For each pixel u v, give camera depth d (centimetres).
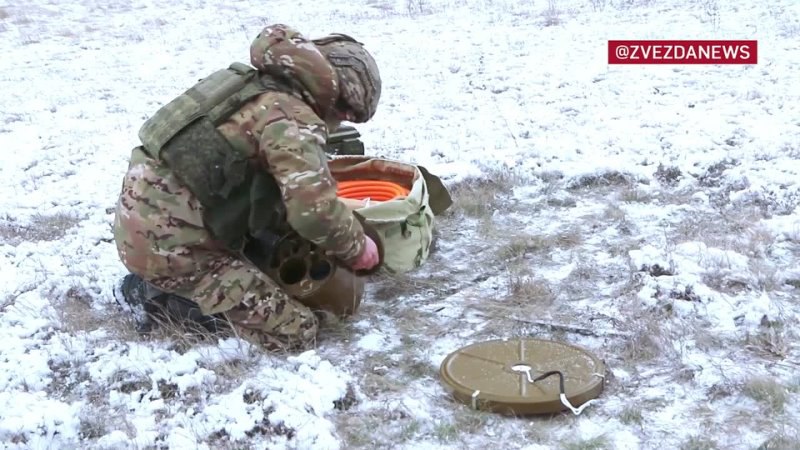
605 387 349
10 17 1669
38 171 713
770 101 784
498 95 891
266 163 365
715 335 385
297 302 390
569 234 521
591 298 434
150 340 401
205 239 374
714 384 345
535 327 406
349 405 344
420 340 398
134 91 1027
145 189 372
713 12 1266
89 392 364
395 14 1480
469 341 396
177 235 371
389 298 445
